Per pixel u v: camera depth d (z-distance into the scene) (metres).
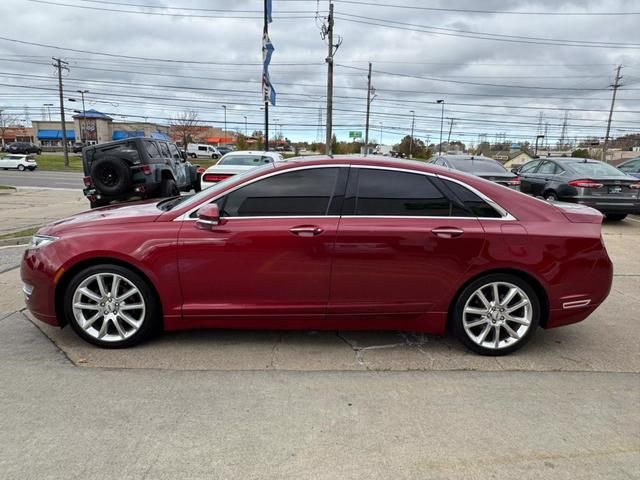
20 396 2.96
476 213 3.57
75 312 3.58
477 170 10.65
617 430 2.74
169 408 2.86
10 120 95.12
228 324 3.60
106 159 10.20
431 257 3.49
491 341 3.67
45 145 91.12
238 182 3.57
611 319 4.53
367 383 3.22
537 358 3.67
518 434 2.67
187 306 3.53
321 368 3.43
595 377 3.38
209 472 2.31
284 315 3.56
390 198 3.55
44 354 3.55
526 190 11.75
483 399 3.04
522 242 3.51
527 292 3.59
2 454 2.41
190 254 3.45
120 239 3.47
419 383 3.24
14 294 4.86
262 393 3.06
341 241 3.44
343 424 2.73
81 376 3.23
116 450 2.46
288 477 2.29
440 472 2.34
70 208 12.11
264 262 3.46
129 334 3.61
